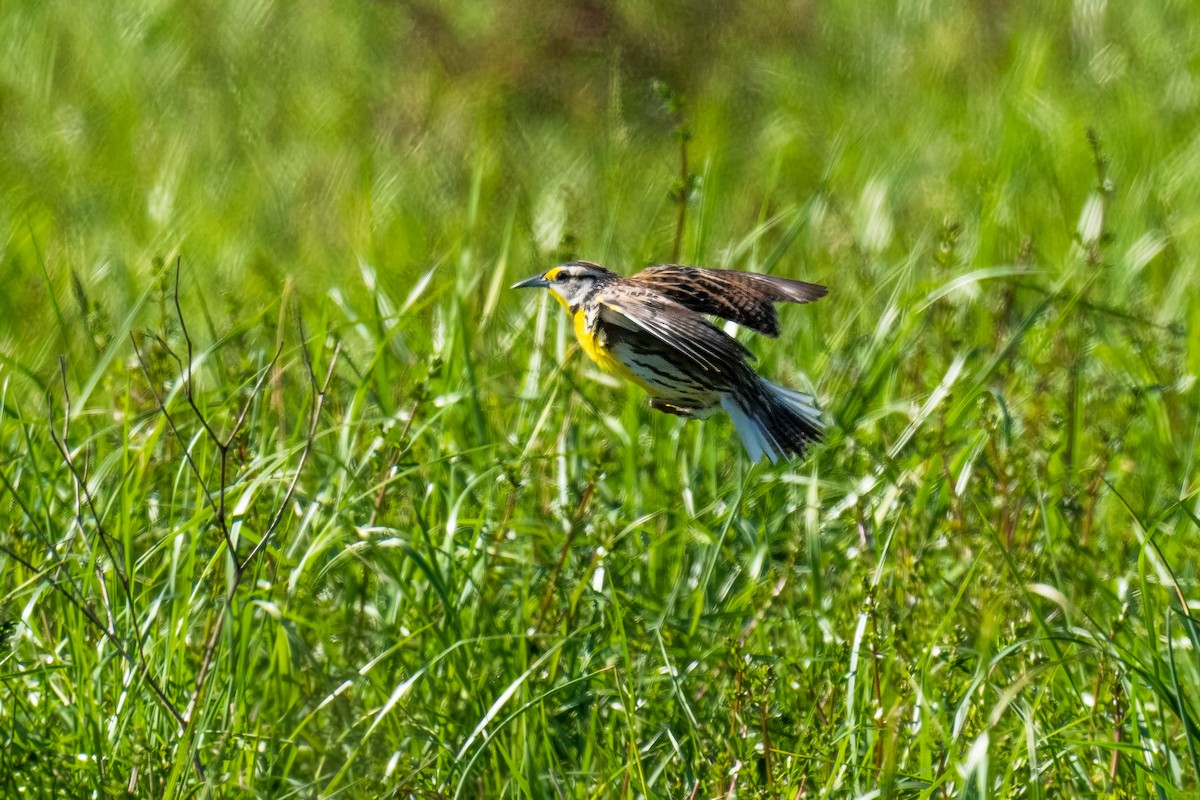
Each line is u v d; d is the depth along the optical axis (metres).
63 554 9.96
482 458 11.51
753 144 20.95
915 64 23.34
